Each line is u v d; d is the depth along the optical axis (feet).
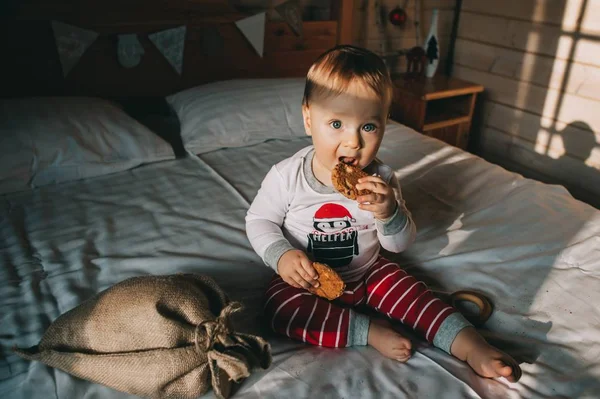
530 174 8.28
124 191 4.93
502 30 8.07
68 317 2.88
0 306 3.34
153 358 2.60
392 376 2.91
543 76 7.66
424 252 4.11
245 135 5.95
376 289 3.42
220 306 3.06
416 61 8.22
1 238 4.11
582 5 6.91
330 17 7.81
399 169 5.45
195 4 6.63
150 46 6.56
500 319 3.40
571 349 3.10
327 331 3.12
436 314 3.17
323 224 3.41
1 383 2.77
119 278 3.69
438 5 8.76
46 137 4.98
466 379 2.90
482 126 8.90
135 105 6.77
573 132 7.45
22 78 5.99
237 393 2.77
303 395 2.76
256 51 7.18
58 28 5.91
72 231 4.24
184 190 4.98
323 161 3.23
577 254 3.96
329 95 2.97
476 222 4.50
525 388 2.83
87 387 2.75
